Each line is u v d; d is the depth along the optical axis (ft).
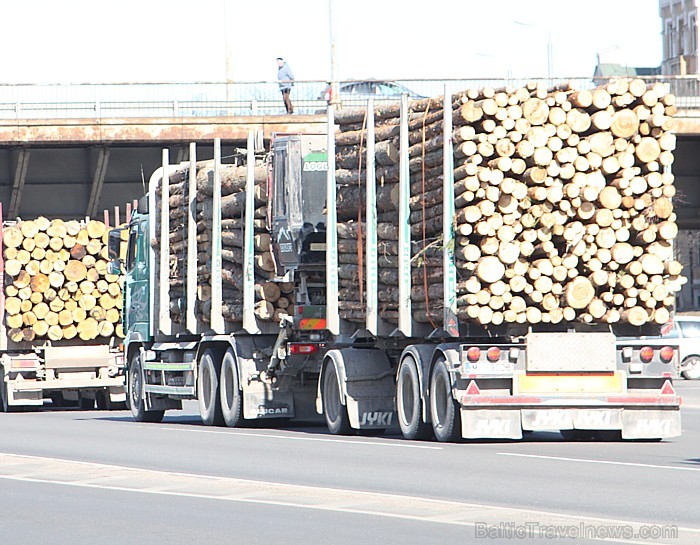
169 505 121.60
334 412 207.10
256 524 109.81
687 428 212.84
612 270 183.11
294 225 216.13
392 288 195.72
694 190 463.83
